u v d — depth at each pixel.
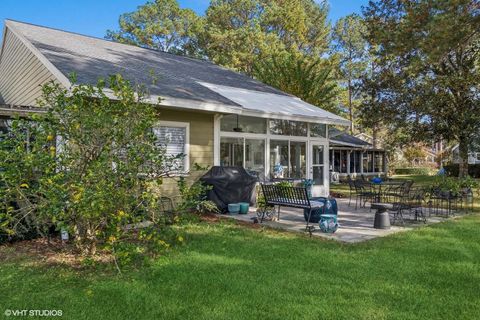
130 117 6.12
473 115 19.62
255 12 36.78
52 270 5.46
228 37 34.28
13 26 12.59
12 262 5.89
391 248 6.81
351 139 30.28
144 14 38.56
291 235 7.98
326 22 38.62
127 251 5.33
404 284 4.89
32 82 11.52
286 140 14.08
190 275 5.17
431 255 6.31
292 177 14.20
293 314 3.97
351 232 8.34
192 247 6.74
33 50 10.91
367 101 24.72
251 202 12.16
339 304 4.23
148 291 4.60
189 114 11.09
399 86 21.98
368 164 37.84
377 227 8.83
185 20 38.69
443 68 20.31
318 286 4.78
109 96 8.20
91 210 5.03
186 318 3.88
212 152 11.66
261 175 13.14
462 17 9.88
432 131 22.33
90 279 5.06
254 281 4.95
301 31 36.28
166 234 6.20
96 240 6.01
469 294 4.55
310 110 14.56
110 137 5.89
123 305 4.20
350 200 14.71
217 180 10.75
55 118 5.97
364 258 6.11
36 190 5.61
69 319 3.89
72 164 5.75
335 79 31.66
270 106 12.87
